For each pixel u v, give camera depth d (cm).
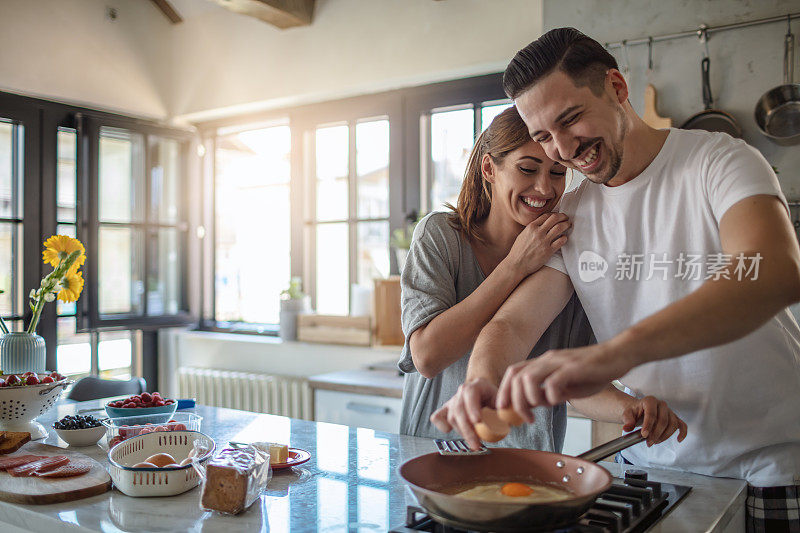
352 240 388
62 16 363
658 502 100
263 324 425
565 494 93
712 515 99
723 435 116
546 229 128
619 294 122
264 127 424
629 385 125
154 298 413
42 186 366
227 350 416
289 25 369
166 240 423
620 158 110
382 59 343
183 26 418
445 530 89
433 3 326
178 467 115
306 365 381
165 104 421
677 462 122
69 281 213
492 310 130
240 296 437
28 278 361
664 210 116
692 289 113
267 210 424
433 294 137
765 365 111
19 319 360
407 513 92
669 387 118
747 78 241
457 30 320
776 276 85
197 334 430
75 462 133
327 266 400
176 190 428
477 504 79
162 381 445
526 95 108
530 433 137
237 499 103
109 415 163
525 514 78
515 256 129
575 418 241
